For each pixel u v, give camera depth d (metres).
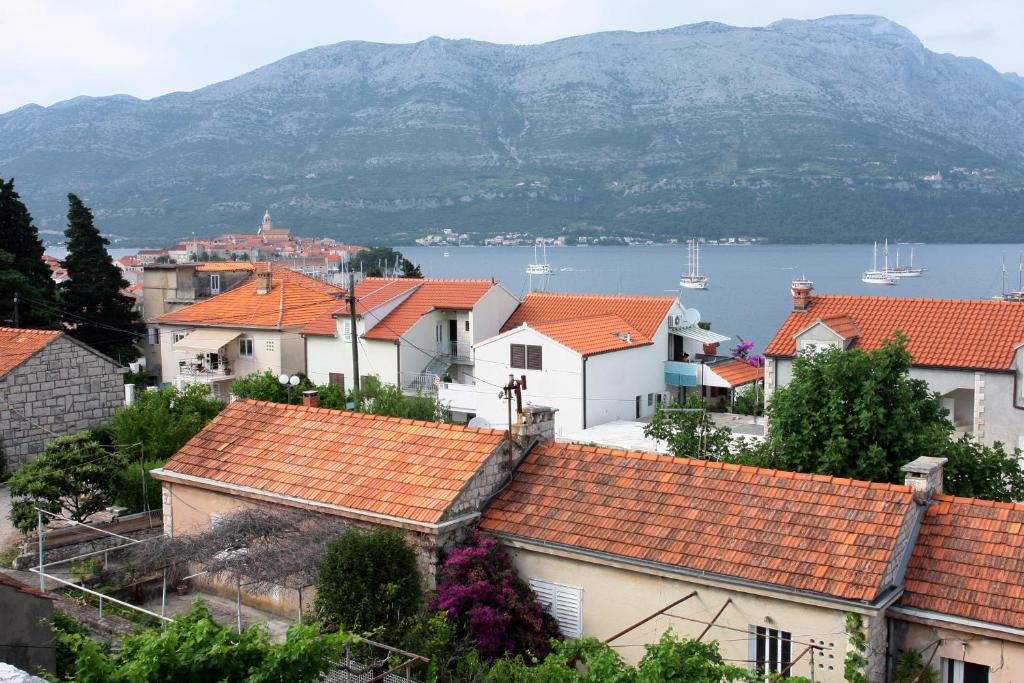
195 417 43.44
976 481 28.12
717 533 20.52
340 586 21.00
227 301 75.12
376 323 64.25
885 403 29.30
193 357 72.75
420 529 22.08
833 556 19.03
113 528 32.59
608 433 51.50
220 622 24.28
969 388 42.94
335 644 15.16
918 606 18.44
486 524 22.77
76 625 22.73
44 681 11.66
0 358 44.88
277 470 25.97
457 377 65.12
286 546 22.41
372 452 25.53
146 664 14.13
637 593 20.69
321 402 51.31
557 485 23.34
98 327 76.88
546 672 17.42
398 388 51.88
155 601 26.33
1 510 38.28
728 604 19.53
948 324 45.53
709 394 61.94
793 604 18.75
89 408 47.25
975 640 17.98
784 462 29.91
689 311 64.19
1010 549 18.95
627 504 22.09
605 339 57.16
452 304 64.88
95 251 77.62
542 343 55.06
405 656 19.27
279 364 68.56
